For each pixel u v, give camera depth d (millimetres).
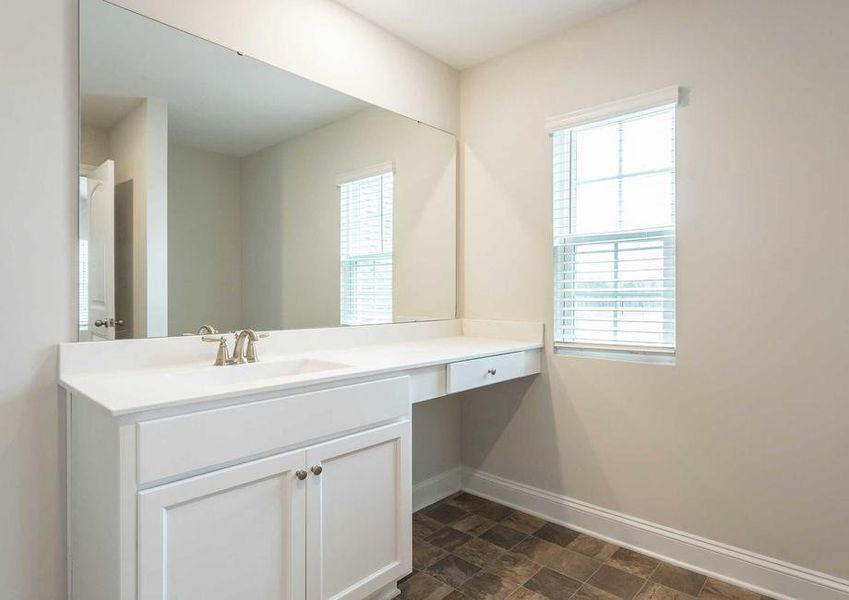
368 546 1590
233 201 1822
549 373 2410
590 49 2244
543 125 2404
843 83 1641
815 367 1702
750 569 1823
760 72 1797
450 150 2695
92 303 1493
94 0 1484
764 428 1807
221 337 1685
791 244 1742
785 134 1748
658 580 1876
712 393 1923
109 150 1522
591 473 2266
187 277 1707
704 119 1924
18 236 1366
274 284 1949
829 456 1681
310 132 2049
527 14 2197
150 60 1606
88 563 1290
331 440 1479
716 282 1902
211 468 1217
